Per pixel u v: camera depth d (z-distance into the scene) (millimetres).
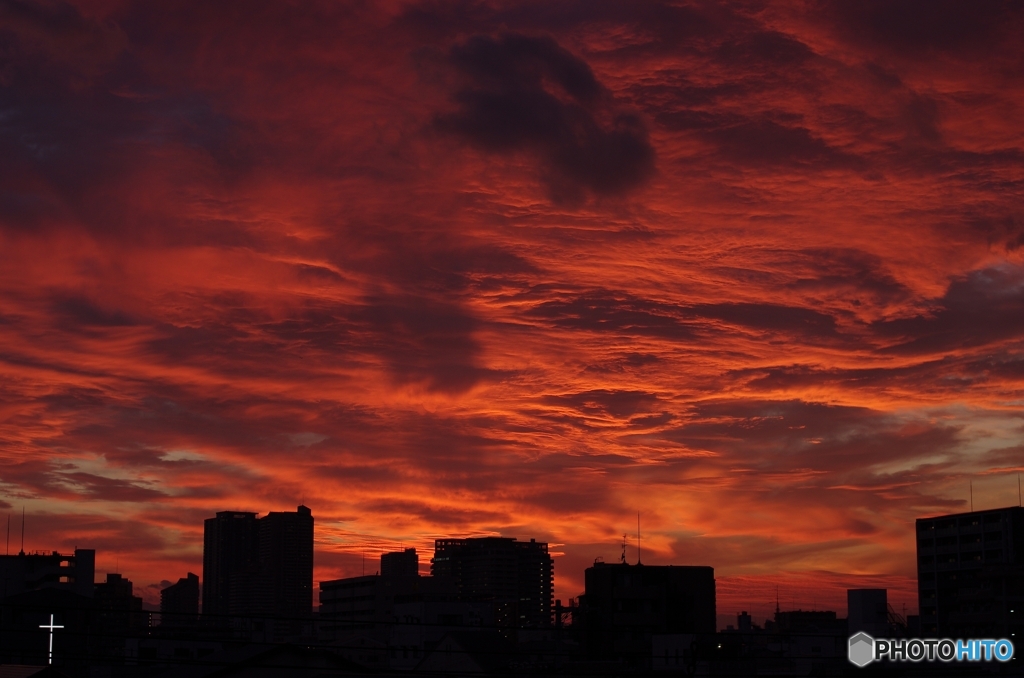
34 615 107062
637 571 121688
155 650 114562
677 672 79312
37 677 56781
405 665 126938
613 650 114875
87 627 110000
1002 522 152125
